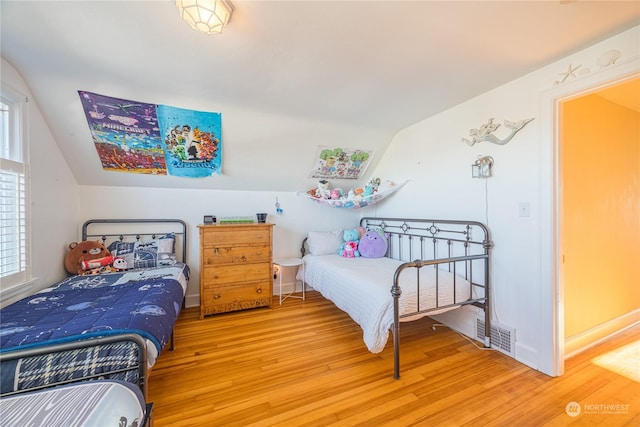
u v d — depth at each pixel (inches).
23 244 70.7
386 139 127.7
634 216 98.8
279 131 106.5
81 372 40.7
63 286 77.1
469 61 66.1
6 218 65.9
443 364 73.9
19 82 68.9
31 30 53.2
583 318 83.0
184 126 94.6
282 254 140.5
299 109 94.5
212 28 47.0
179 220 118.1
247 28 52.9
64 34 54.6
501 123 79.5
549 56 64.3
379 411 56.5
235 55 62.2
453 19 51.0
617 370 70.6
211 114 93.2
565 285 77.6
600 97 86.6
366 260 119.2
